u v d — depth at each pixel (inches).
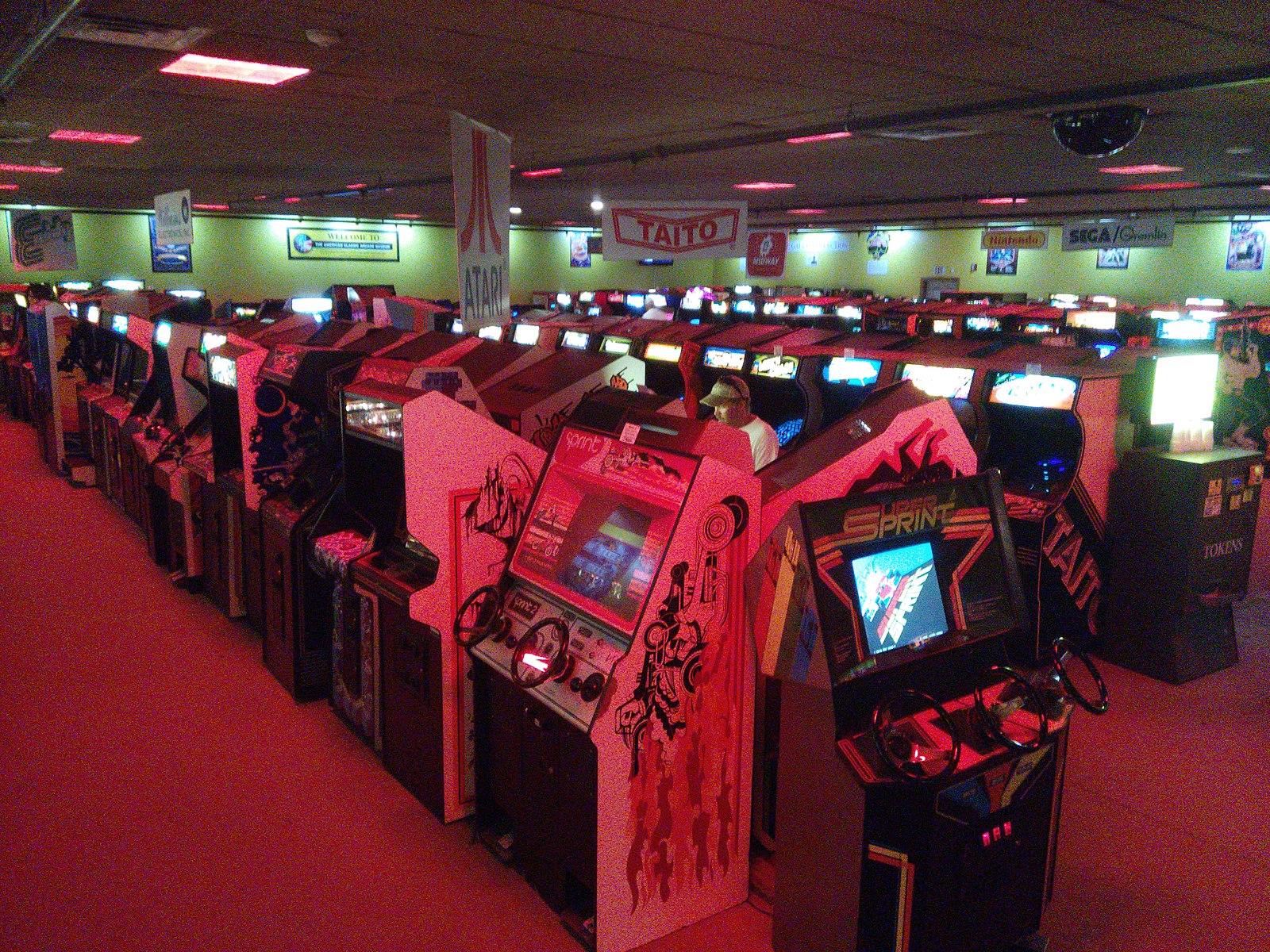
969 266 851.4
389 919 104.9
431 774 125.2
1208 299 608.4
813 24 195.5
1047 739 90.4
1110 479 180.9
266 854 117.2
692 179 501.7
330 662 162.9
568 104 287.7
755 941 101.3
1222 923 105.3
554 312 442.0
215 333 213.8
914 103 282.0
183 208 355.6
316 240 819.4
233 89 266.5
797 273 1024.9
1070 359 191.6
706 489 93.4
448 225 885.2
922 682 95.9
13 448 396.5
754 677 102.6
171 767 138.7
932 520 97.2
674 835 100.2
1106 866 115.8
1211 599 171.8
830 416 255.6
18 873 112.3
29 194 598.2
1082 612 183.2
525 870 111.7
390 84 258.1
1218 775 138.7
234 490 186.1
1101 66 231.0
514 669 100.2
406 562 136.5
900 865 85.6
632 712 93.2
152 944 100.0
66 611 204.2
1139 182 486.6
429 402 113.1
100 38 204.8
